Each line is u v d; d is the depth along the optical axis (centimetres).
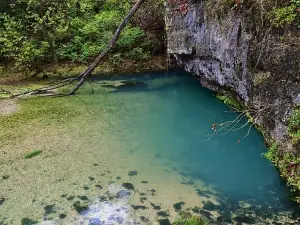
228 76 921
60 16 1450
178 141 795
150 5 1603
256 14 715
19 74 1390
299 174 569
